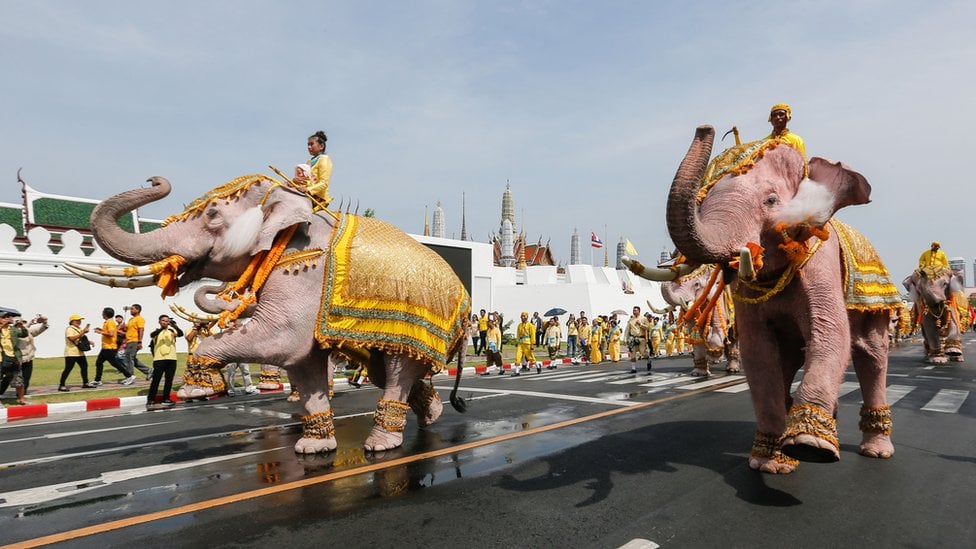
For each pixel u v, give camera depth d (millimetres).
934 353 17203
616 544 3613
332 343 5734
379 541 3699
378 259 5934
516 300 40469
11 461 6094
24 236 23172
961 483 4840
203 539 3768
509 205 58438
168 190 5871
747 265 4035
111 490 4902
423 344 6043
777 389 5090
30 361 11633
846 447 6125
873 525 3926
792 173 4594
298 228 5957
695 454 5910
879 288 5324
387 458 5832
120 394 11867
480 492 4691
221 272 6066
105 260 21719
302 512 4246
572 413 8555
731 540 3672
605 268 42938
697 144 3787
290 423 8273
